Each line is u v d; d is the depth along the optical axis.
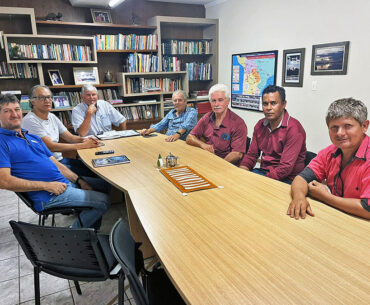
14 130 2.15
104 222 2.94
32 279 2.14
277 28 4.25
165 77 5.63
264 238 1.23
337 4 3.40
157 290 1.35
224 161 2.39
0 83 4.46
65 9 4.67
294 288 0.93
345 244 1.17
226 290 0.94
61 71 4.80
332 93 3.61
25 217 3.11
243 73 5.04
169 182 1.95
